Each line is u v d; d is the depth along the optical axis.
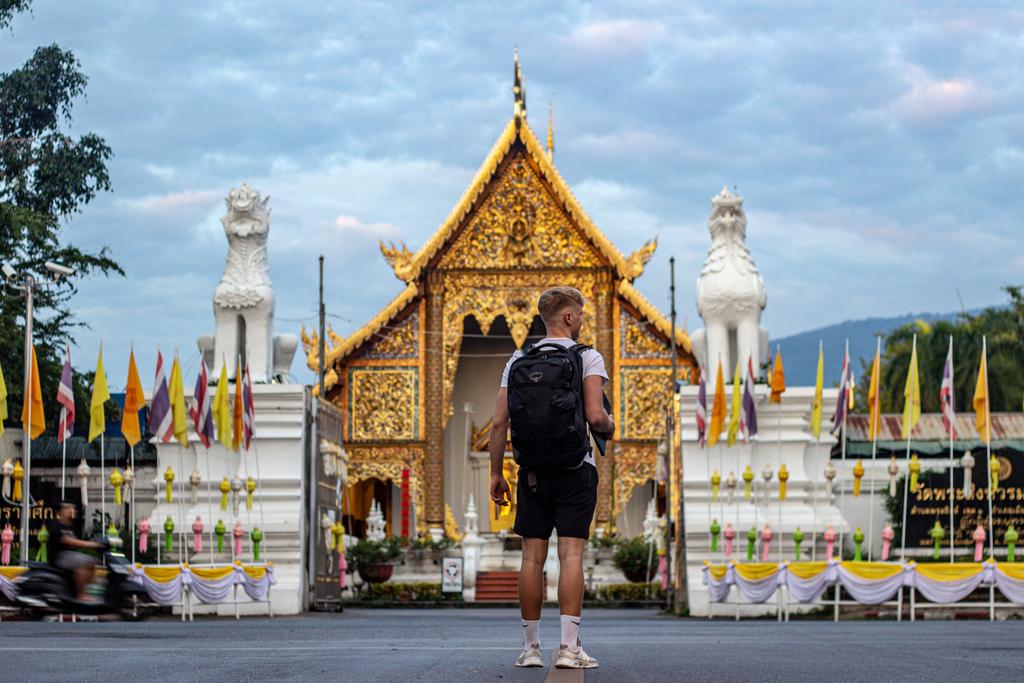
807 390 33.47
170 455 33.28
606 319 43.28
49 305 37.97
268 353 34.03
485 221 43.69
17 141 40.75
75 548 19.44
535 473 7.71
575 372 7.68
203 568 24.22
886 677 7.55
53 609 19.31
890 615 24.97
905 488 30.73
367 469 43.34
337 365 43.56
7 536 25.52
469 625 21.33
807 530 32.47
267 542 32.03
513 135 43.41
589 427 7.78
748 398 31.14
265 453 32.72
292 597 31.03
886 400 53.81
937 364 52.00
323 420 34.25
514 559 43.69
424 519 43.00
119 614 20.17
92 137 41.69
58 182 40.97
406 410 43.41
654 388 43.09
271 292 34.12
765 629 17.89
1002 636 13.63
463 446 48.56
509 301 43.53
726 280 33.66
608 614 32.31
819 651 10.16
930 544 31.17
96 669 7.90
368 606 40.03
